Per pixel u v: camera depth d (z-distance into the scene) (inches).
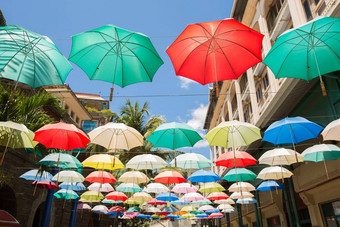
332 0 319.3
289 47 161.3
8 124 158.7
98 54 165.0
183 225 1766.7
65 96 764.0
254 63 156.7
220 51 156.7
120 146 262.2
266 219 682.8
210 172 435.2
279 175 401.1
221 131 259.0
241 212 900.6
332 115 347.6
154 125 770.2
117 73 165.9
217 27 146.6
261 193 693.3
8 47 137.8
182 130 280.4
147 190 493.4
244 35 149.2
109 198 517.7
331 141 387.2
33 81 136.0
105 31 157.6
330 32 147.5
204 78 162.2
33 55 140.9
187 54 160.1
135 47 162.7
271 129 259.4
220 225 1237.7
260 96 627.8
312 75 161.6
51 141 211.8
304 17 411.2
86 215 810.2
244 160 339.6
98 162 353.1
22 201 446.3
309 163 443.5
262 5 582.9
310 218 450.0
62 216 636.7
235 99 905.5
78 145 215.2
